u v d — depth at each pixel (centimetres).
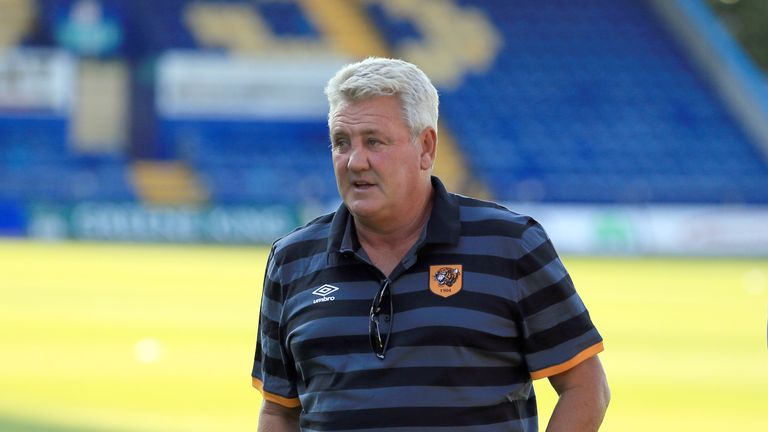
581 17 12731
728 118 11975
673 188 10831
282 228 10238
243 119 11456
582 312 1288
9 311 5650
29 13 11406
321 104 11631
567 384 1295
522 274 1264
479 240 1277
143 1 11594
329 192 10669
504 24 12581
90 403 3469
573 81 12238
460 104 11931
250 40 11819
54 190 10312
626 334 5212
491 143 11581
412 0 12538
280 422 1391
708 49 12375
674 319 5784
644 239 10069
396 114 1273
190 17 11806
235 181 10812
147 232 10025
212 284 7012
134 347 4603
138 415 3281
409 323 1252
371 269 1283
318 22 12169
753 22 16562
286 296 1339
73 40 11362
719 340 5056
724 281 7919
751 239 10081
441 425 1232
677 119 11944
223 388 3725
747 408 3478
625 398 3616
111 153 11112
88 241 9912
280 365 1373
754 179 11494
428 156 1314
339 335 1271
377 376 1250
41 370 4050
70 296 6297
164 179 10788
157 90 11400
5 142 10994
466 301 1250
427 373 1236
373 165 1263
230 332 5056
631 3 12850
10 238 9831
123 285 6869
